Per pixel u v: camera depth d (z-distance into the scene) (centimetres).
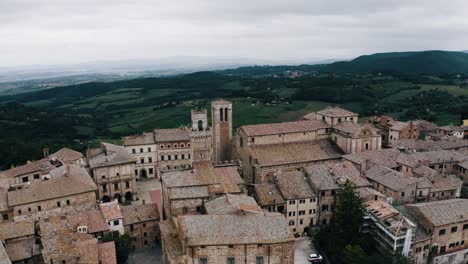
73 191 10294
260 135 12838
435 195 10706
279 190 10200
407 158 12425
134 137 15488
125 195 12975
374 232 8962
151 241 9831
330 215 10225
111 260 7544
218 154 14562
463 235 9031
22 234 8644
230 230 7412
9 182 11606
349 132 13000
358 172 10975
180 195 9181
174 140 15212
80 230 8662
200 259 7225
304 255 9038
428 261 8825
